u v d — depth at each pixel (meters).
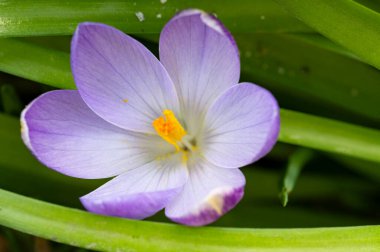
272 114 0.28
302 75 0.34
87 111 0.30
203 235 0.29
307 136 0.31
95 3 0.31
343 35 0.30
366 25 0.30
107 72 0.30
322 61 0.33
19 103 0.34
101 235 0.29
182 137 0.30
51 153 0.29
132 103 0.30
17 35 0.31
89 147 0.30
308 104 0.34
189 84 0.30
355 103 0.34
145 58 0.30
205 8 0.31
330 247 0.29
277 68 0.33
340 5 0.30
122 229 0.29
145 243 0.29
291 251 0.29
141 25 0.31
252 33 0.33
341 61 0.33
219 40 0.29
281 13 0.31
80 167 0.30
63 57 0.31
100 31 0.29
